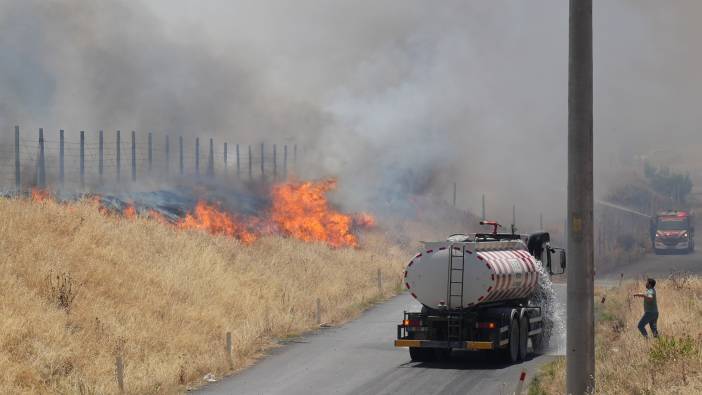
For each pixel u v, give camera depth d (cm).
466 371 4003
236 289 6272
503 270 4244
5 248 4919
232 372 4066
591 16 2466
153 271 5712
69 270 4975
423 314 4275
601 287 8100
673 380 2994
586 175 2489
